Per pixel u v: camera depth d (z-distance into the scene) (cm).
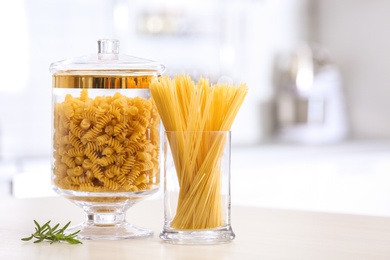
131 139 125
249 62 469
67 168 127
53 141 130
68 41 383
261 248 119
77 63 127
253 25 471
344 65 496
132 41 411
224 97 121
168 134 122
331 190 391
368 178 407
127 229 131
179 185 122
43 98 375
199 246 121
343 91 494
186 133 120
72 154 126
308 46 491
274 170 369
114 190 126
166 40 427
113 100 126
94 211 132
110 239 127
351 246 122
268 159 368
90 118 124
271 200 367
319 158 390
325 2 504
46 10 373
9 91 361
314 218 154
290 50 489
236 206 175
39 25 371
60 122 127
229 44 458
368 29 484
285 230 138
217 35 452
